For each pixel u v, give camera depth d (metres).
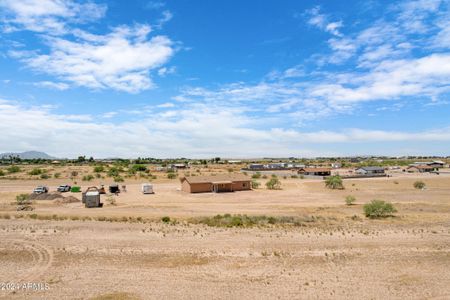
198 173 136.25
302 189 82.69
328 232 35.22
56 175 114.38
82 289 21.06
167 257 27.27
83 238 32.16
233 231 35.47
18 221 40.00
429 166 143.12
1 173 118.06
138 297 20.03
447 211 50.88
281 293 20.62
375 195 71.50
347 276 23.44
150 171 149.62
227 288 21.39
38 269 24.41
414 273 24.05
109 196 68.31
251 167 169.12
